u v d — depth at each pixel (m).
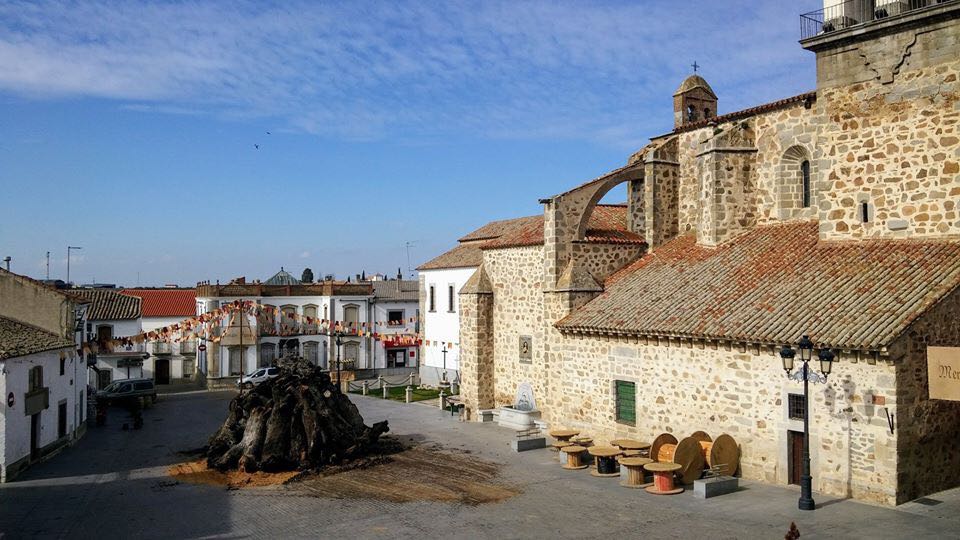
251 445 25.89
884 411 18.19
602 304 28.30
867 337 18.25
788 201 28.05
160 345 60.50
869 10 24.06
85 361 36.72
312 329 62.03
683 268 28.11
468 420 35.75
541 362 33.41
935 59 21.91
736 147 28.83
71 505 21.78
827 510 18.12
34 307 31.91
